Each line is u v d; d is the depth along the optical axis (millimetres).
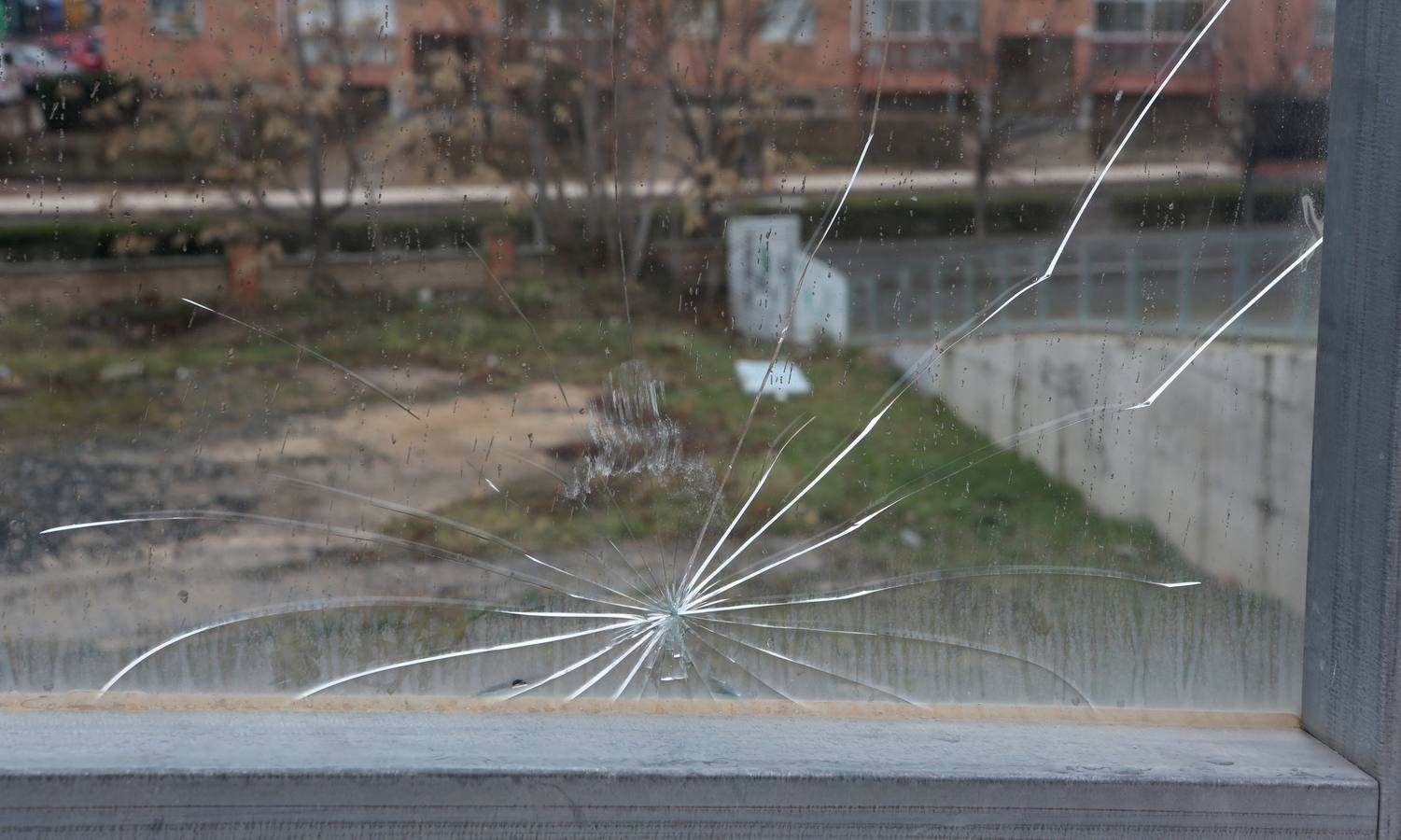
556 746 1396
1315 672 1522
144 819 1258
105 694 1559
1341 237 1409
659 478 1804
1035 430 1853
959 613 1733
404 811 1288
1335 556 1460
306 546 1712
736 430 1869
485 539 1715
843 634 1716
